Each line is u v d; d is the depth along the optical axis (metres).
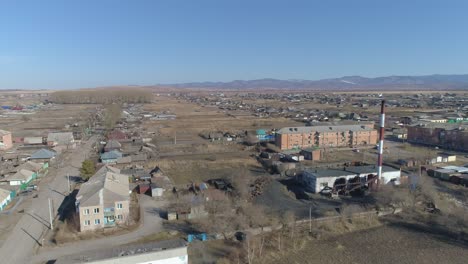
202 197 99.56
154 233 79.12
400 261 69.12
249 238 74.25
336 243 76.62
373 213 91.00
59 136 178.88
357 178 111.88
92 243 74.06
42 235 78.19
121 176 101.38
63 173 128.25
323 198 105.12
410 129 196.12
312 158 148.62
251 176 124.50
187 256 64.19
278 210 95.75
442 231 82.25
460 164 141.38
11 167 131.62
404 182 114.62
